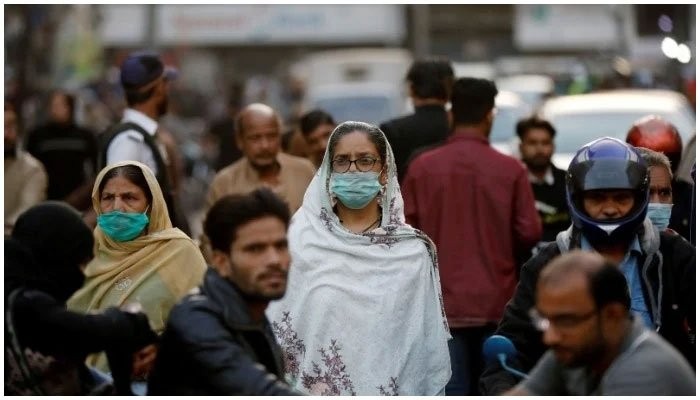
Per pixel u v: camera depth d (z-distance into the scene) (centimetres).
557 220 1501
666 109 2666
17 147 1662
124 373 805
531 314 837
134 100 1405
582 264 725
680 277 905
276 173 1515
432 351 1018
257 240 757
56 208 798
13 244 790
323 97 4362
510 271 1280
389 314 998
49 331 778
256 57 7806
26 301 779
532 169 1505
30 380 788
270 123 1490
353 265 1005
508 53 7444
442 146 1293
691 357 909
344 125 1021
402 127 1419
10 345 788
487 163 1279
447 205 1276
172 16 6844
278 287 761
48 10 4200
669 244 910
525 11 7100
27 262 789
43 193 1675
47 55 4278
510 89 4384
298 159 1530
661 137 1251
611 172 883
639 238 902
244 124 1492
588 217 891
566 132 2598
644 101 2719
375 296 998
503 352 841
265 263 758
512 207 1279
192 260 1051
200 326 753
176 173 1567
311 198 1023
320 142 1689
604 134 2598
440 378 1019
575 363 730
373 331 996
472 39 7425
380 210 1031
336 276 1002
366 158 1009
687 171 1274
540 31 7088
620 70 3800
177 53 6650
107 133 1382
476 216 1275
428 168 1281
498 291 1269
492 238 1274
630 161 886
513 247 1286
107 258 1052
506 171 1278
